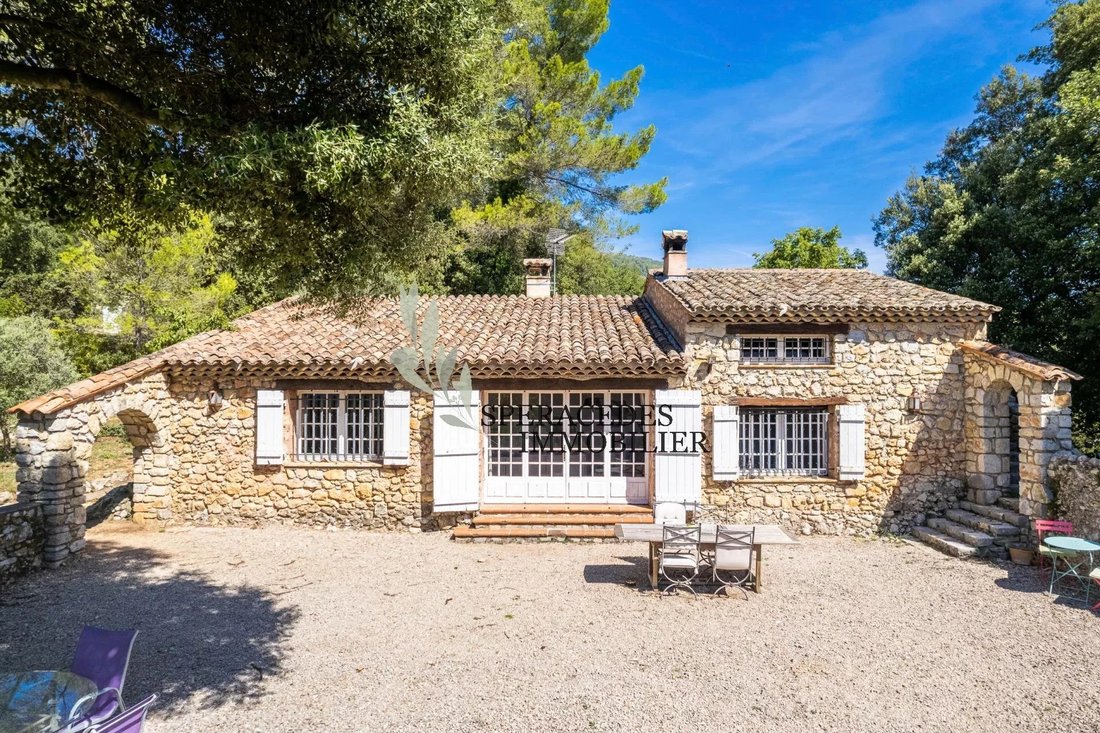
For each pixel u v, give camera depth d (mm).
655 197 19688
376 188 4637
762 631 6035
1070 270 11367
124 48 4520
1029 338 11773
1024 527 8367
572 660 5398
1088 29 11445
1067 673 5160
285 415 9750
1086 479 7516
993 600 6867
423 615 6422
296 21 4145
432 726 4340
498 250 20109
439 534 9539
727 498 9586
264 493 9727
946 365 9570
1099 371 11016
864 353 9570
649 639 5848
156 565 7906
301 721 4383
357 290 5773
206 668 5176
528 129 18422
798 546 8961
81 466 8141
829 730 4320
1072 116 9562
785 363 9641
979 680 5047
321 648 5609
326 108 4449
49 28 4203
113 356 15297
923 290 10250
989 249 13062
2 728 3221
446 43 4449
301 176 4305
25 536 7355
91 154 4953
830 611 6559
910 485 9555
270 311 11836
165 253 14016
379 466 9656
